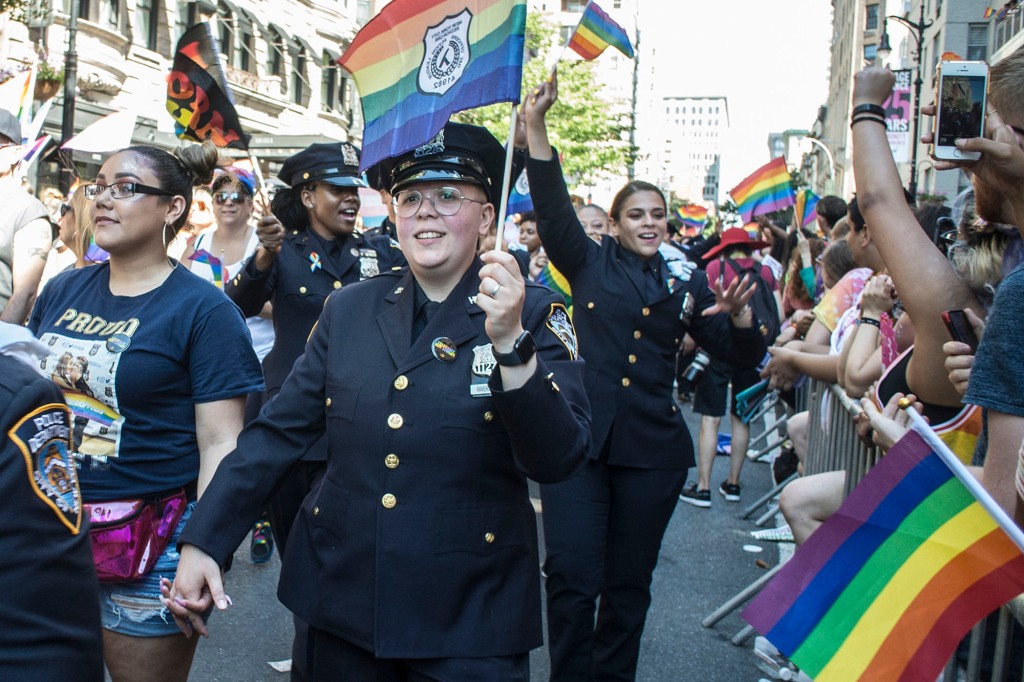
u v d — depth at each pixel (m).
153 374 2.81
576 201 10.16
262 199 4.41
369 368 2.50
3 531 1.64
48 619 1.68
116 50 21.88
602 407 3.99
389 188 2.75
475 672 2.35
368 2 33.78
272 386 4.69
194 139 4.61
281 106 28.42
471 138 2.53
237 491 2.50
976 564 2.04
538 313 2.60
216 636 4.59
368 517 2.43
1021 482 2.02
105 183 2.86
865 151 2.91
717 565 6.14
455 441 2.41
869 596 2.12
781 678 4.41
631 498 4.00
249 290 4.49
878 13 52.62
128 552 2.76
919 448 2.12
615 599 4.00
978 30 28.78
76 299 2.95
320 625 2.47
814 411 6.02
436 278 2.56
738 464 7.89
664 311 4.12
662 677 4.40
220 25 25.62
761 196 11.83
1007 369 2.10
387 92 2.58
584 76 31.58
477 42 2.37
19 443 1.66
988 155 2.31
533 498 7.45
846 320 5.20
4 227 5.09
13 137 5.15
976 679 2.54
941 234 3.62
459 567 2.38
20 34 19.08
